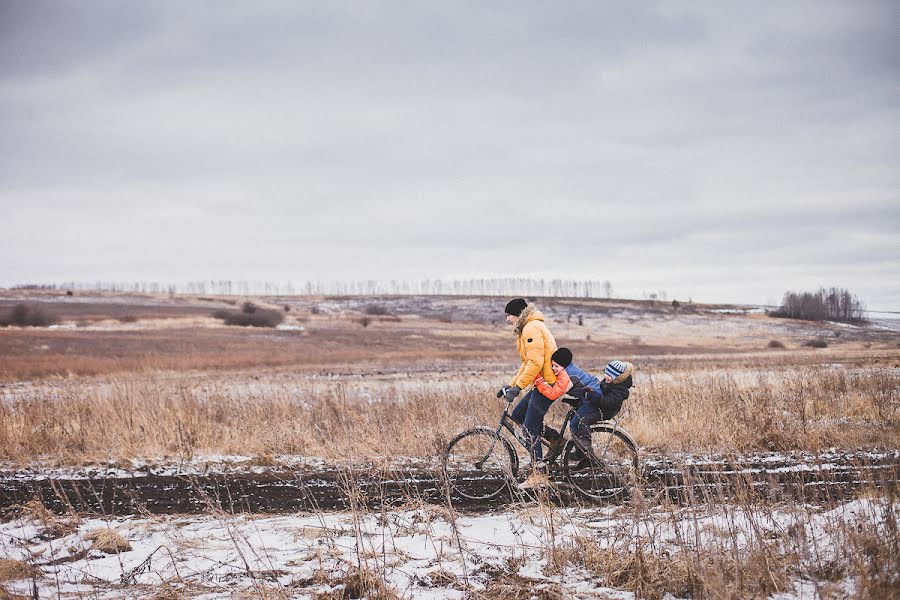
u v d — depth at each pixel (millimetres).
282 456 9664
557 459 7391
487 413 11062
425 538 5598
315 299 143500
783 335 104875
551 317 120000
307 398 14086
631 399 11875
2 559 5078
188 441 10227
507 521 6141
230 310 94938
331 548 5328
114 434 10516
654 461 8672
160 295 138500
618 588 4527
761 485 6824
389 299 143875
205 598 4477
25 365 36625
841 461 8125
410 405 12000
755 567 4438
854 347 78938
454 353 54781
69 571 5055
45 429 10461
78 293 134625
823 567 4570
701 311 129000
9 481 8359
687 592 4379
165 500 7379
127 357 44031
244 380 26516
